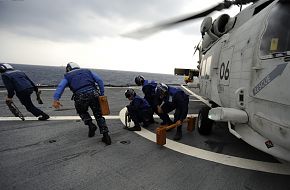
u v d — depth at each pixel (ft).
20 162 10.30
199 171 10.05
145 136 15.05
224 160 11.37
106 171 9.73
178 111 14.67
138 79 18.52
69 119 18.75
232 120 10.29
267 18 9.86
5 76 16.29
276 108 8.03
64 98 30.09
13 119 18.12
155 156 11.64
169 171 9.96
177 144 13.70
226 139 15.06
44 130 15.47
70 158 10.98
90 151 12.01
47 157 10.99
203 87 21.94
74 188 8.25
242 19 14.55
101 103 13.20
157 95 16.39
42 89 36.83
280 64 7.98
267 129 8.63
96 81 14.16
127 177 9.27
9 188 8.07
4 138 13.57
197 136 15.61
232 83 12.45
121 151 12.18
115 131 16.02
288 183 9.14
